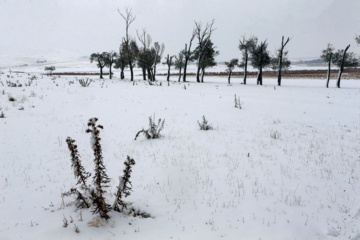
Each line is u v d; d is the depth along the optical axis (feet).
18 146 26.48
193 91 91.50
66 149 26.99
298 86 130.41
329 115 52.85
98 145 13.88
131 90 85.56
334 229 13.79
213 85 126.00
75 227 12.51
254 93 91.30
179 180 19.67
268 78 216.13
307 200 16.97
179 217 14.70
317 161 24.32
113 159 24.84
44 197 16.40
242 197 17.25
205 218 14.66
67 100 56.29
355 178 20.59
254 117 48.37
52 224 12.98
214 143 30.07
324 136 34.96
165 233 12.95
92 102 56.85
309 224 14.32
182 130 36.78
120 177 14.24
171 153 26.21
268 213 15.29
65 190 17.56
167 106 56.59
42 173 20.59
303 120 47.19
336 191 18.34
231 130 37.11
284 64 171.73
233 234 13.10
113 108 51.80
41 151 25.84
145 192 17.67
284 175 20.92
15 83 74.90
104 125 38.73
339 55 124.06
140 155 25.85
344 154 26.78
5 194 16.65
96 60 167.22
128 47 145.18
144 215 14.87
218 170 21.81
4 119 35.68
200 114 49.32
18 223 13.07
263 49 143.74
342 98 80.18
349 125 43.45
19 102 47.78
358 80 180.96
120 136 33.55
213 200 16.81
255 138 32.65
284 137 33.71
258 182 19.58
